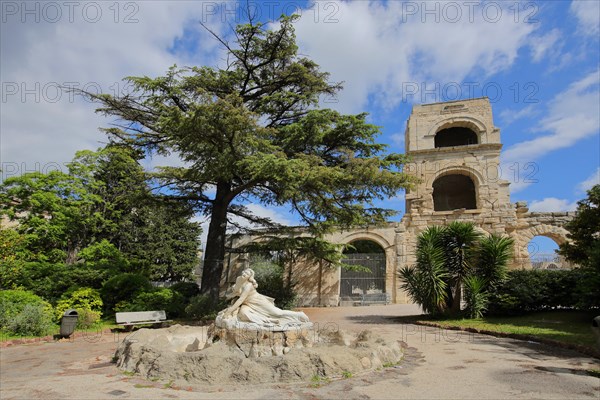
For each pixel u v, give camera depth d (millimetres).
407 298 24750
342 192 16344
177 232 36375
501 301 14609
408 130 31141
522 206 26062
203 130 13820
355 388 5754
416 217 27031
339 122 17094
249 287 8273
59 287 16781
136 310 16344
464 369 7070
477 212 26297
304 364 6246
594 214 13664
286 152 17891
